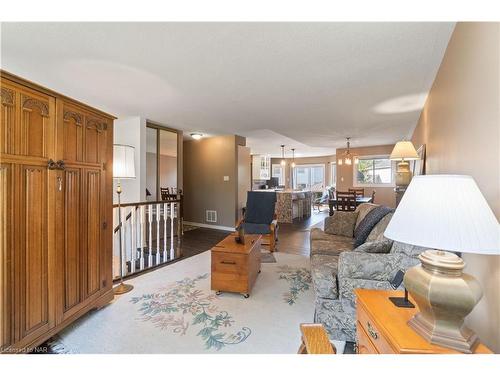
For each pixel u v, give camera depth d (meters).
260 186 9.38
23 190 1.47
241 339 1.79
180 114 3.98
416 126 4.45
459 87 1.67
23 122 1.46
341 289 1.74
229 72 2.43
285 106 3.51
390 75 2.49
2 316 1.36
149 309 2.20
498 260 1.03
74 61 2.21
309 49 2.00
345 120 4.27
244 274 2.42
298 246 4.46
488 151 1.21
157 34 1.79
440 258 0.89
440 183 0.89
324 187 11.33
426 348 0.83
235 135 5.81
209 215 6.18
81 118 1.91
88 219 2.00
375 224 2.50
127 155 2.59
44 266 1.60
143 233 3.18
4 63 2.25
